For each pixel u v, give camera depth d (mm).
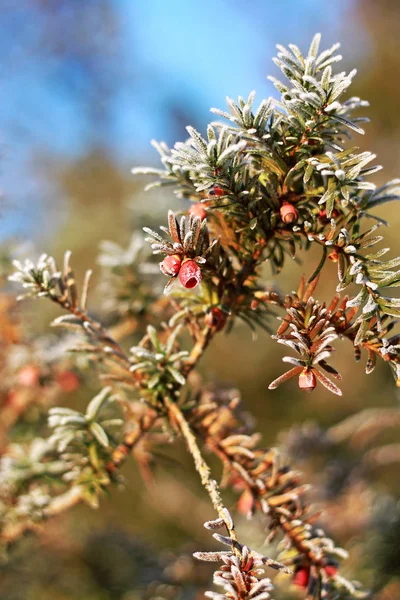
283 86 606
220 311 664
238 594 562
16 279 682
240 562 570
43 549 1102
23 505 756
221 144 601
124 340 928
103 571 1110
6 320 896
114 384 706
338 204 632
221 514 585
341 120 601
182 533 1495
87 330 685
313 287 626
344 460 1263
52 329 1145
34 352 882
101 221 1709
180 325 674
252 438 685
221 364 1919
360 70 2887
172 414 671
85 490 712
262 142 609
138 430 702
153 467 813
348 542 1104
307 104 602
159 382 670
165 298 845
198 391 712
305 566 665
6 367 888
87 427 690
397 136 2705
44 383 871
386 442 1579
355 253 612
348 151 603
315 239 620
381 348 610
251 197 625
